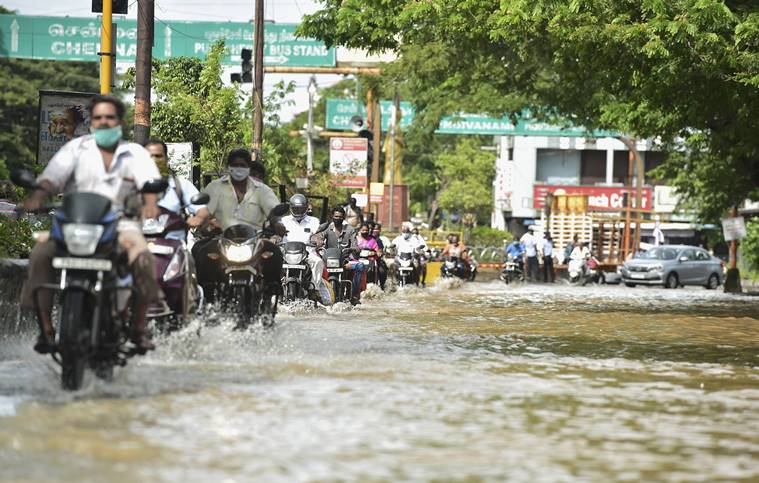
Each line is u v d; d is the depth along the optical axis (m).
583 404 17.77
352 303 43.53
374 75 79.06
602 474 12.51
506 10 45.62
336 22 58.69
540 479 12.15
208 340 24.34
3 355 21.95
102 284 17.17
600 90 65.38
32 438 13.60
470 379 20.44
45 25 76.62
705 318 42.53
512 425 15.48
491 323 36.56
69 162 17.92
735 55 41.69
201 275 25.53
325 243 42.47
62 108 35.47
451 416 16.05
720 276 92.38
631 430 15.45
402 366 22.11
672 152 83.62
